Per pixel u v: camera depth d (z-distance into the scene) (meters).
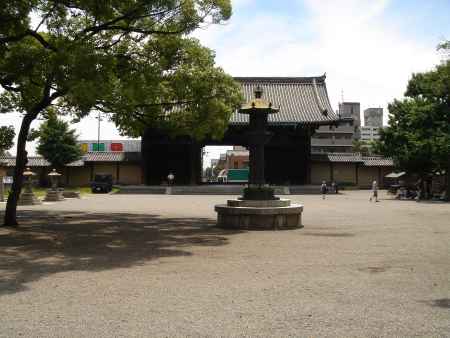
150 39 16.39
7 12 13.32
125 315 6.27
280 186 52.00
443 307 6.66
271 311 6.46
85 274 8.88
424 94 38.59
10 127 16.86
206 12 15.06
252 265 9.82
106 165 62.81
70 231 15.74
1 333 5.55
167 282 8.21
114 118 19.52
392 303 6.87
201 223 18.64
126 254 11.19
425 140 35.91
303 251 11.64
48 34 16.66
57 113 20.39
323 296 7.27
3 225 16.88
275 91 59.69
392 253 11.34
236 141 55.09
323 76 60.59
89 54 11.86
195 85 15.80
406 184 50.78
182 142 54.62
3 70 14.82
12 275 8.78
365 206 30.08
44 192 48.28
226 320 6.05
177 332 5.59
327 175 63.19
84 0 13.35
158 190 50.84
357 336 5.48
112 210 26.03
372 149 41.94
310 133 55.25
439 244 12.84
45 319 6.09
